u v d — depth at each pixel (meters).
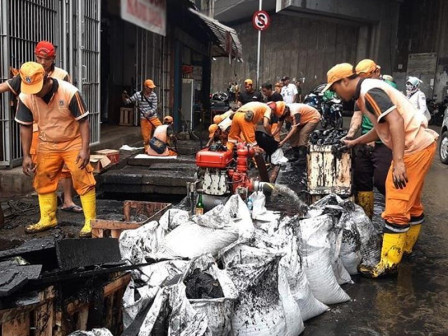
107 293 2.79
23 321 2.23
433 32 23.66
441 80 23.23
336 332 3.24
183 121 13.67
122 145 9.42
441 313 3.55
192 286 2.61
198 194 4.79
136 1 9.71
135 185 7.04
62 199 5.77
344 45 27.89
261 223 3.93
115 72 11.97
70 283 2.58
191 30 15.02
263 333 2.74
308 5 22.47
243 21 37.84
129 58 11.90
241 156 4.79
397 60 25.95
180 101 13.81
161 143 8.53
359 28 26.47
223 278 2.65
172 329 2.27
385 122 3.86
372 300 3.74
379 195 7.28
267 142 7.43
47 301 2.33
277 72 34.31
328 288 3.57
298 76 32.12
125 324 2.70
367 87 3.85
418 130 3.88
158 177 6.98
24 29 6.04
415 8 24.72
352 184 5.30
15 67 5.92
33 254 2.63
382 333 3.24
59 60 6.77
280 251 3.05
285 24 33.09
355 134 5.49
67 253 2.57
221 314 2.50
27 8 6.07
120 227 3.94
